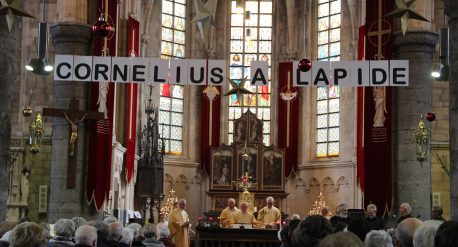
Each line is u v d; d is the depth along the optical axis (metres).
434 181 26.70
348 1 35.69
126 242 11.33
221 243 21.05
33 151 21.69
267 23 38.62
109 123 24.81
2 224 9.28
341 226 9.05
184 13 38.25
